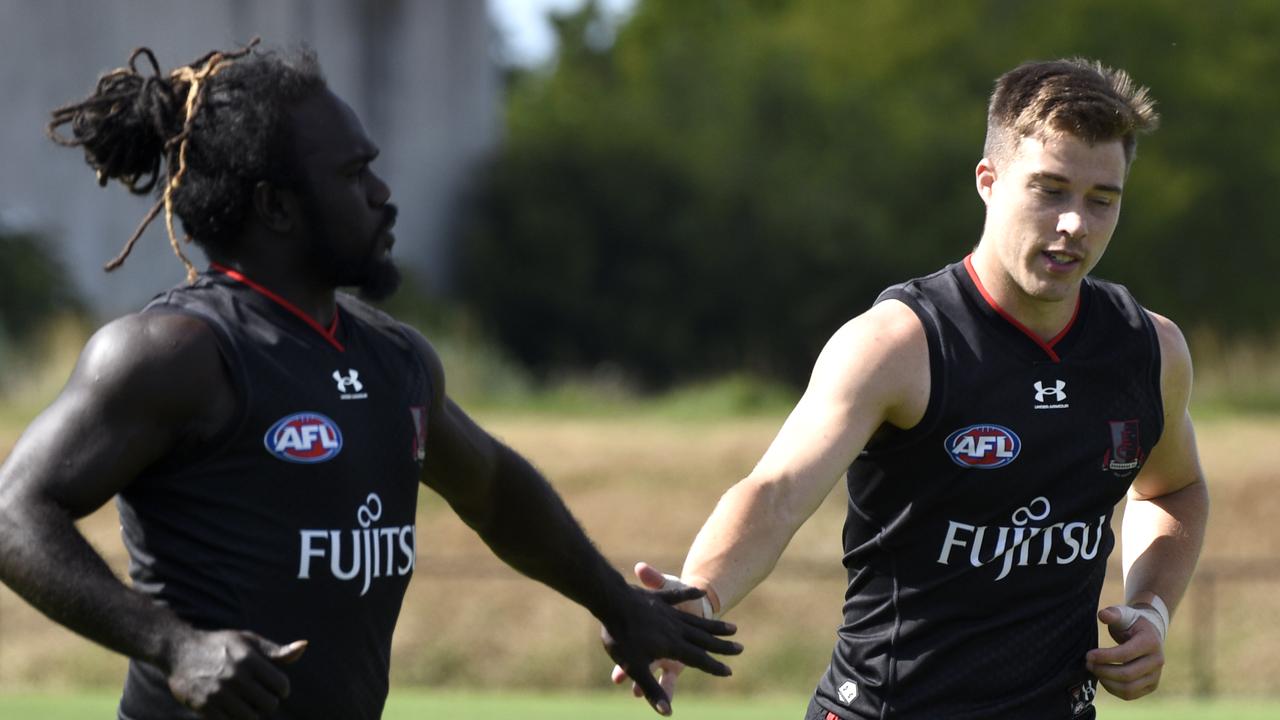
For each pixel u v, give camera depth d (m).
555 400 83.12
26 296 93.81
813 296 130.38
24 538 10.87
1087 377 14.69
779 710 42.44
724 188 130.88
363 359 12.24
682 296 128.12
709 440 64.44
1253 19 148.62
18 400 71.44
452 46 129.00
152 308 11.70
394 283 12.42
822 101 141.38
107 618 10.82
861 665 15.12
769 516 14.49
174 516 11.52
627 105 139.62
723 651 14.41
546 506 14.05
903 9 153.38
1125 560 16.78
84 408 11.16
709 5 181.25
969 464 14.46
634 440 64.38
